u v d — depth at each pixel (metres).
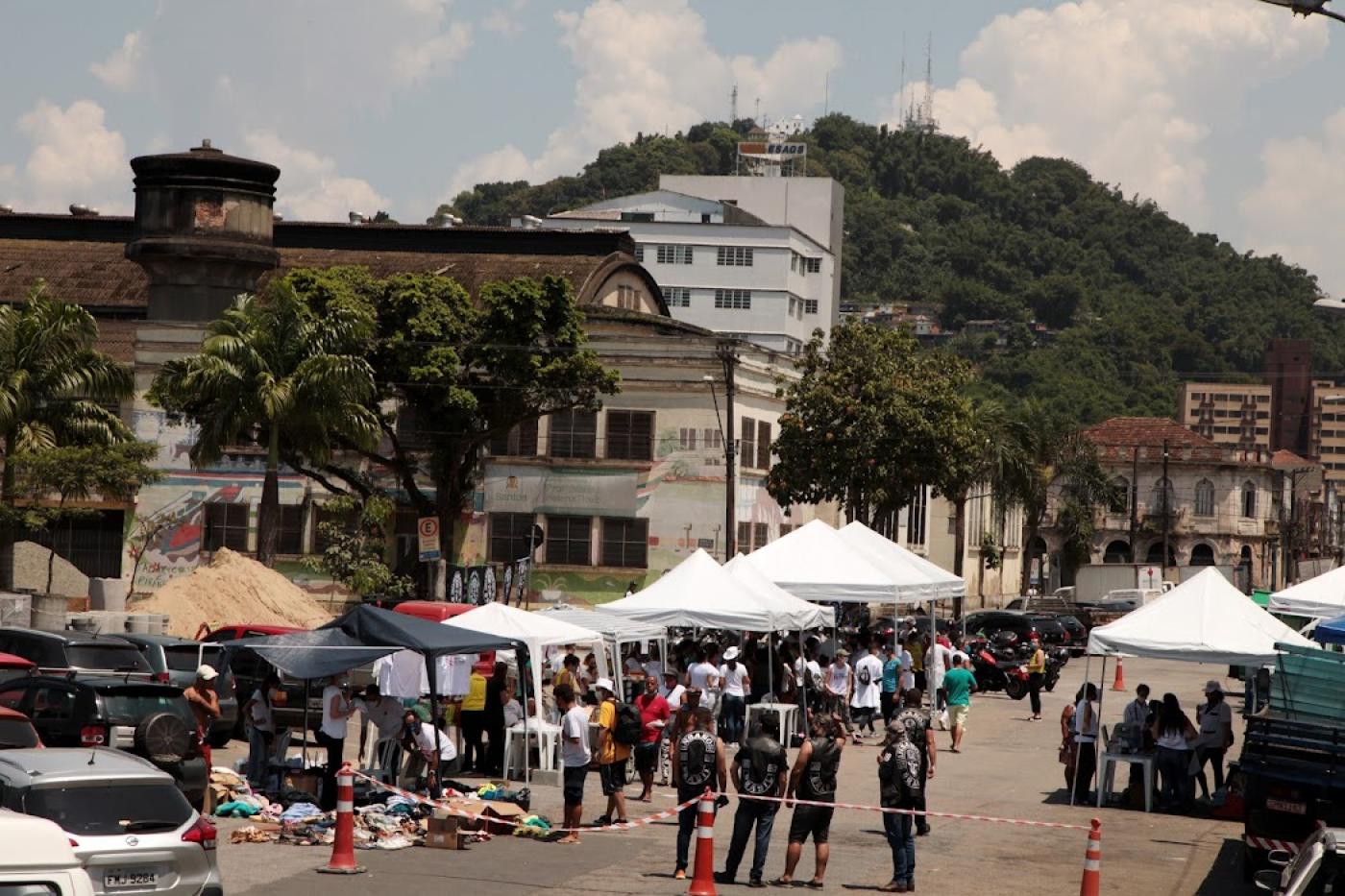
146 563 61.31
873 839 21.42
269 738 22.67
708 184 151.62
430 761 21.83
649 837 20.61
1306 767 18.70
